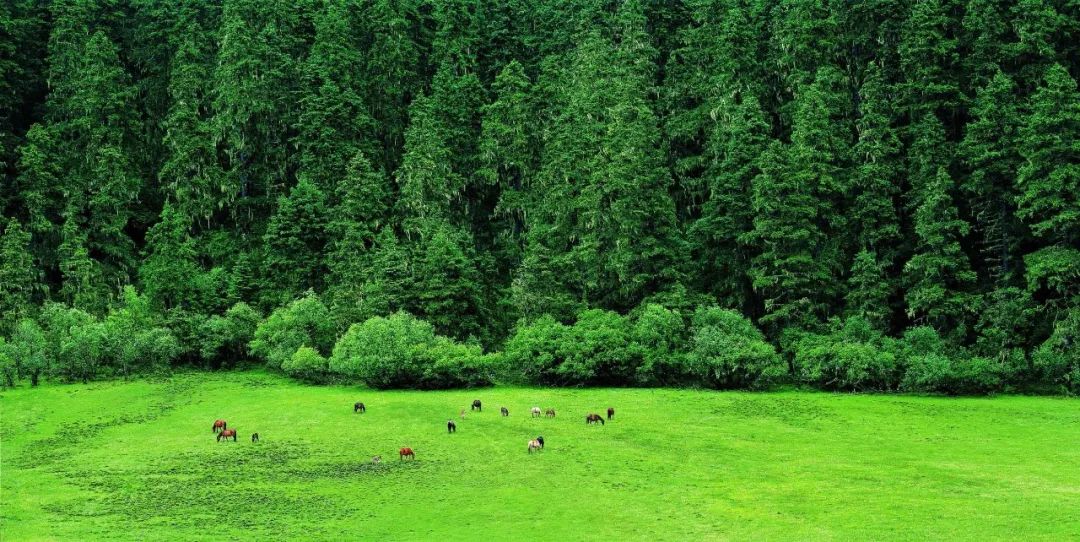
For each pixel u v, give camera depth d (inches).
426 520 1587.1
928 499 1685.5
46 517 1632.6
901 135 3814.0
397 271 3668.8
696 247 3848.4
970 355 3061.0
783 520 1557.6
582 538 1465.3
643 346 3179.1
